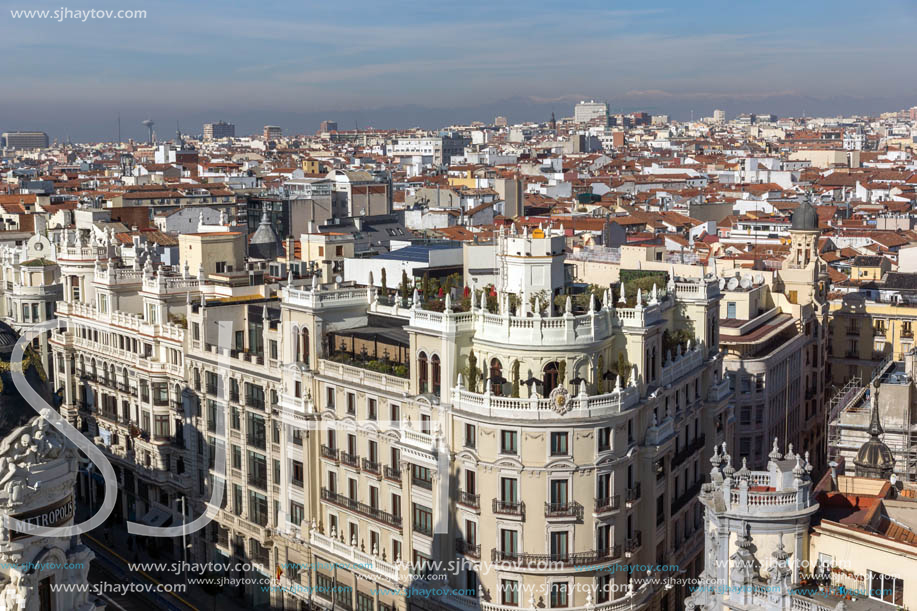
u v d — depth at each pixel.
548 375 83.31
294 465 98.06
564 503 82.88
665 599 93.00
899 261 180.62
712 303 103.25
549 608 83.44
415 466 88.00
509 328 83.19
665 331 97.38
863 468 72.62
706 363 101.44
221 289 118.88
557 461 81.75
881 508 64.56
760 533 60.91
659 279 101.56
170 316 117.62
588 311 87.75
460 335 84.88
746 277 139.62
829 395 153.88
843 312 153.75
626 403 84.50
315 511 97.31
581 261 141.50
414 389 87.38
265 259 151.62
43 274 136.62
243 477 104.88
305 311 95.38
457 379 85.12
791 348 135.12
